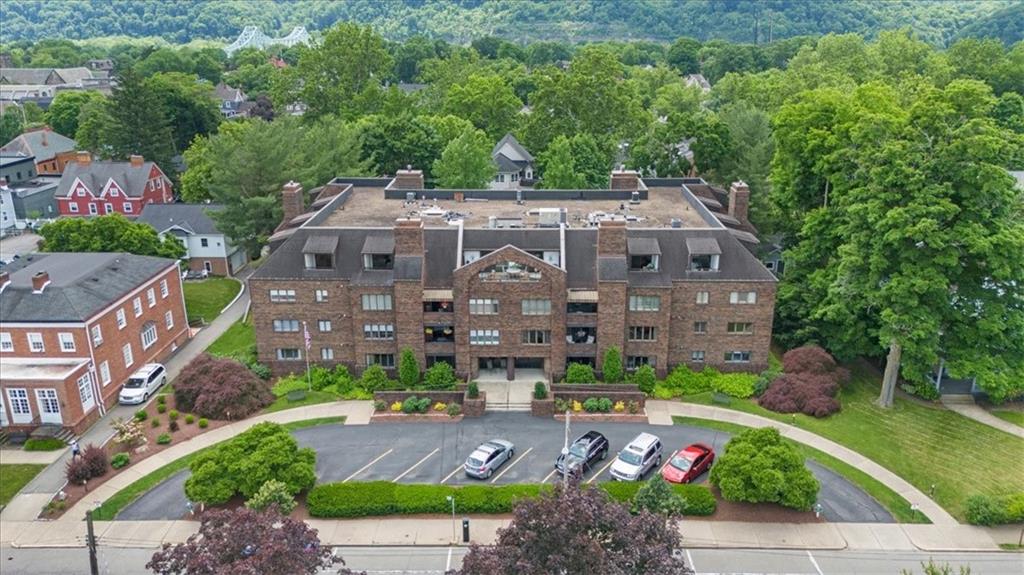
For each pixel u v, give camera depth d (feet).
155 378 206.39
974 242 174.40
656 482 140.67
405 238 198.70
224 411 188.03
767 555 139.23
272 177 280.72
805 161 247.09
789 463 148.46
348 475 164.35
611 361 199.93
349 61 465.88
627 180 265.95
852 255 192.65
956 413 194.29
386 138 342.64
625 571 96.53
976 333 186.60
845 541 143.33
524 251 200.03
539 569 94.53
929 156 183.52
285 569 95.35
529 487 154.81
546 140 382.22
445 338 206.08
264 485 143.64
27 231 364.17
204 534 103.04
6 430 182.09
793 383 196.65
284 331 208.95
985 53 458.50
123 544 143.02
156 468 167.94
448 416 189.06
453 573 100.17
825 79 430.61
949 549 141.69
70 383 180.34
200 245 299.79
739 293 202.59
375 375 200.95
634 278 200.85
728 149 313.32
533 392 199.21
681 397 199.11
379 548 141.18
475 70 578.25
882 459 171.42
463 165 309.22
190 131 463.01
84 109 490.49
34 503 156.15
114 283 206.69
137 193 355.77
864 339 209.46
